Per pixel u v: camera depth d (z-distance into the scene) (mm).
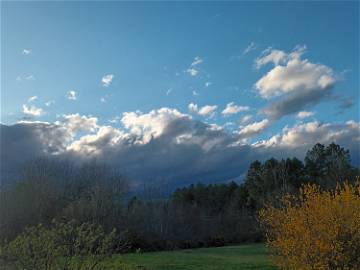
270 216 17234
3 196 43344
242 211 76312
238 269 27516
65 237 10258
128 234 48875
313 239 14539
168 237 57562
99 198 51656
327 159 76312
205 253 44812
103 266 10500
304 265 14695
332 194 15828
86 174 60844
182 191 98062
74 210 47688
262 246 55344
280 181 73812
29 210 44031
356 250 14430
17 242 9820
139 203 61906
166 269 27719
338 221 14477
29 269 9719
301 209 15453
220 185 97625
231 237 69062
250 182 80188
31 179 48625
